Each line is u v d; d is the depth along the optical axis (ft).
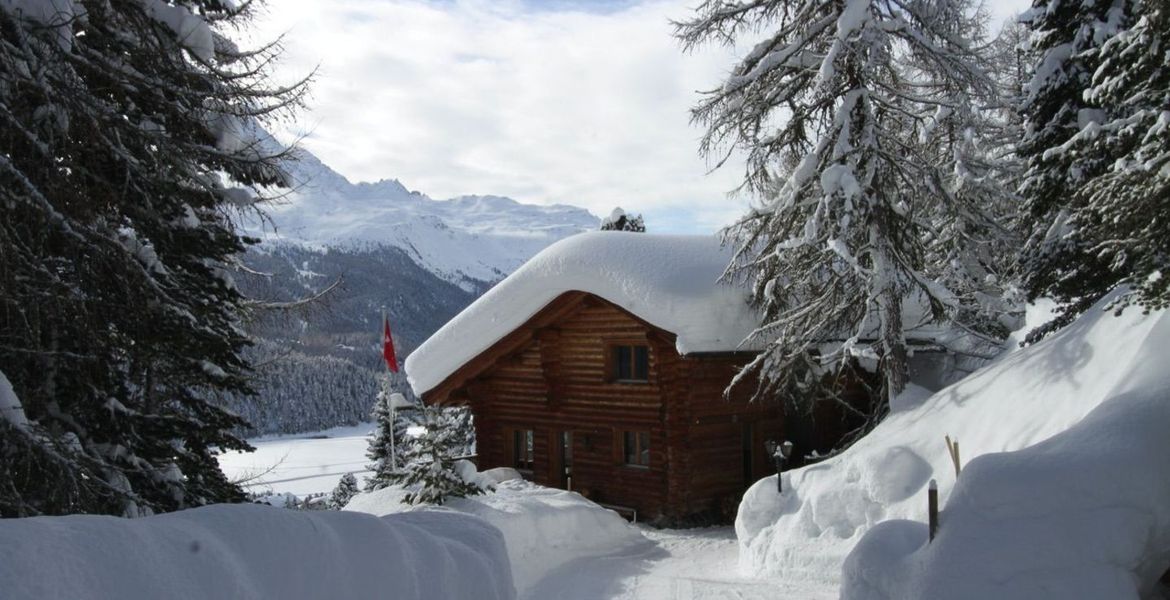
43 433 25.03
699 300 64.34
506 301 73.31
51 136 25.49
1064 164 43.39
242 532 13.20
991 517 21.95
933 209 55.36
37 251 27.07
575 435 71.97
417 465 52.44
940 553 22.08
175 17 29.43
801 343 54.54
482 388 78.64
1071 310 47.44
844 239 48.73
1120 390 24.77
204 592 11.58
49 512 25.36
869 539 25.04
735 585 42.86
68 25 25.38
